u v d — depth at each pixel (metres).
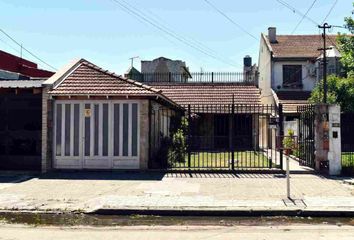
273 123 17.36
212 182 14.57
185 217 10.41
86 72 17.95
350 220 10.09
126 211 10.63
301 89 33.12
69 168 17.11
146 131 16.94
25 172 16.92
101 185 14.05
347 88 25.91
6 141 18.69
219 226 9.43
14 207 10.98
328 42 34.62
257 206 10.84
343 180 15.03
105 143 17.05
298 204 11.08
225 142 30.55
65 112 17.19
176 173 16.62
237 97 33.25
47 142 17.00
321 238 8.27
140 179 15.23
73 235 8.58
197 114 26.25
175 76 43.16
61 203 11.42
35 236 8.49
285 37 36.25
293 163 20.22
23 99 18.89
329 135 16.41
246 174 16.38
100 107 17.11
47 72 32.16
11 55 27.66
